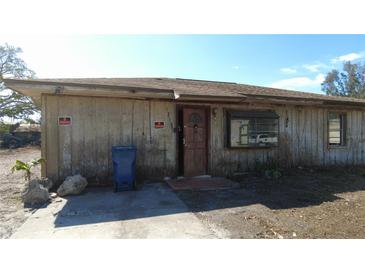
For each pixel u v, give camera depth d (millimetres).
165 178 6824
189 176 7117
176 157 6938
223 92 6668
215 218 4020
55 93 5773
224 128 7496
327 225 3789
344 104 8492
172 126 6891
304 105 8625
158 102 6770
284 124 8367
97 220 3891
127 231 3480
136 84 6238
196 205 4699
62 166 5996
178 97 5793
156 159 6762
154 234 3393
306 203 4891
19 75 26984
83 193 5516
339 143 9523
